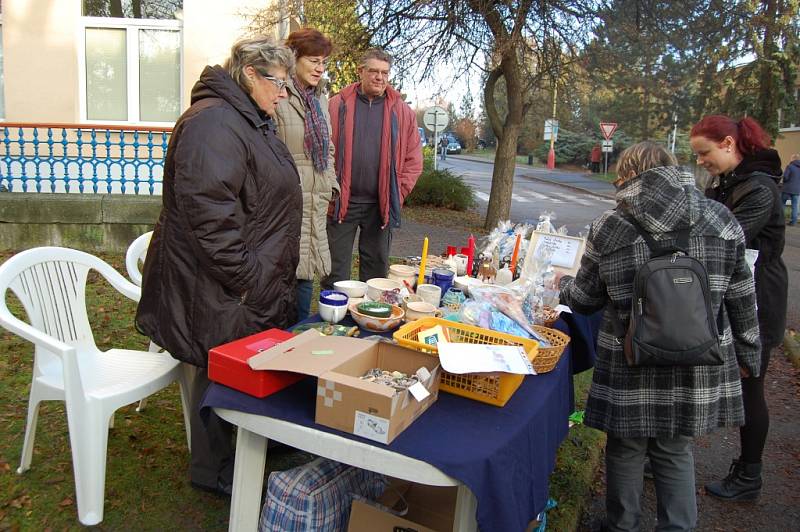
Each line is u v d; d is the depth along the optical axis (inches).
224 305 87.0
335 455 65.4
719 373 84.0
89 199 252.4
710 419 82.8
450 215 512.4
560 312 103.3
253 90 88.9
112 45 302.5
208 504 100.3
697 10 414.0
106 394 90.2
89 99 304.3
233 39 298.8
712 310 79.0
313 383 76.9
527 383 80.5
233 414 71.6
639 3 398.6
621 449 91.7
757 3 464.8
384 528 75.7
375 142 148.8
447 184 546.3
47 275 103.5
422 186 542.9
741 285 85.8
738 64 692.7
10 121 287.1
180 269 86.4
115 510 97.0
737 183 103.5
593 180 1074.1
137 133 262.8
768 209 100.7
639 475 91.8
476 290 94.9
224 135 82.1
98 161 261.9
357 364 73.2
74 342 107.3
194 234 82.7
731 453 141.1
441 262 128.7
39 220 251.1
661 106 825.5
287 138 115.0
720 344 82.9
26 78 285.4
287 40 116.3
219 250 82.7
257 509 78.7
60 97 289.0
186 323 87.2
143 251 125.6
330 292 97.4
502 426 68.2
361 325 91.7
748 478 119.3
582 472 121.5
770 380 192.9
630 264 82.1
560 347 84.4
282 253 92.9
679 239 81.0
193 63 296.8
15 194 252.1
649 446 91.0
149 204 256.1
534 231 129.4
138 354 109.0
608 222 84.8
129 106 307.1
